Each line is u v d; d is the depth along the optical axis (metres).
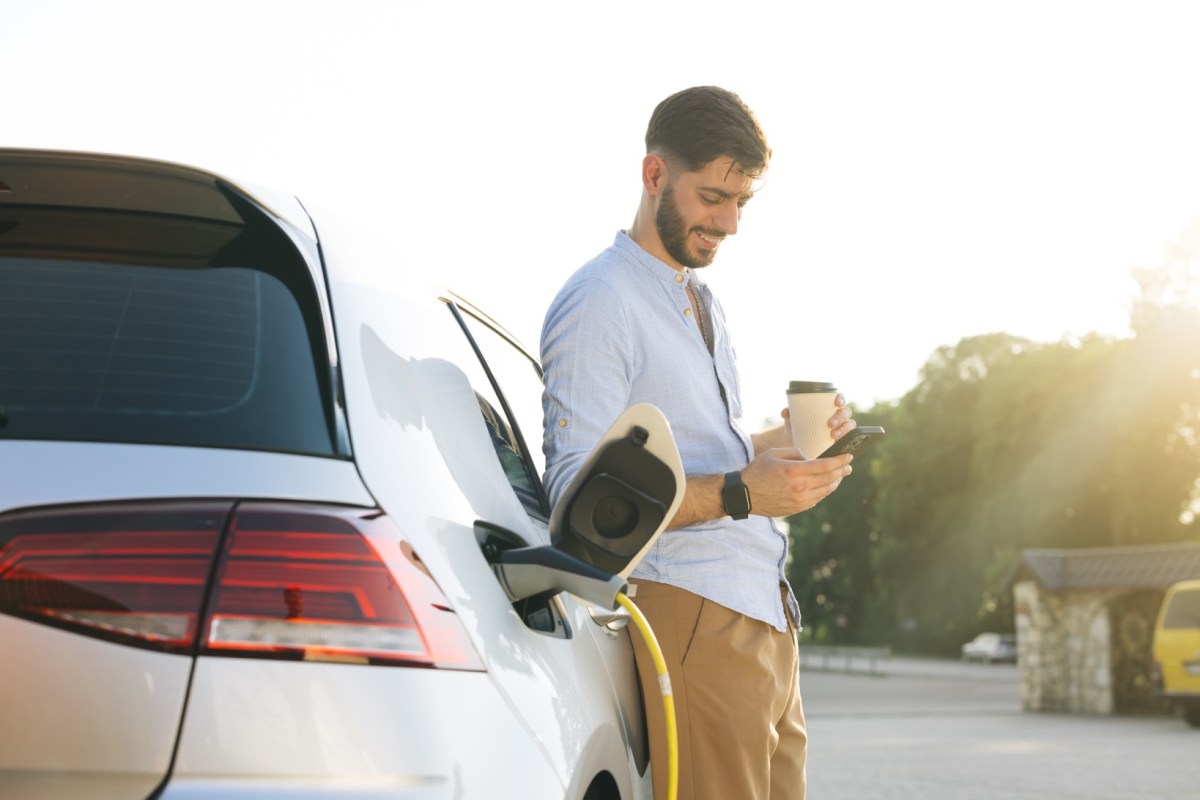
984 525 60.22
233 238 1.64
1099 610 25.89
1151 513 50.34
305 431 1.39
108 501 1.27
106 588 1.23
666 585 2.36
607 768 1.83
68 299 1.50
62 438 1.32
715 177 2.44
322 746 1.24
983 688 39.56
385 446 1.45
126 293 1.52
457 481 1.60
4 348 1.42
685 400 2.46
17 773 1.20
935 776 12.66
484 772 1.33
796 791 2.57
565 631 1.83
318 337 1.50
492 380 2.25
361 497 1.36
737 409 2.62
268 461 1.34
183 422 1.36
